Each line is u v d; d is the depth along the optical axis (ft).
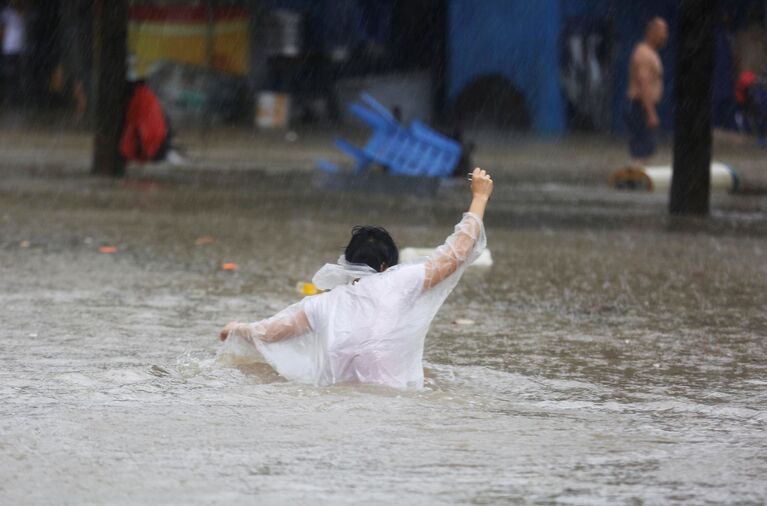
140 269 109.29
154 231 137.49
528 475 50.72
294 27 374.84
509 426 58.65
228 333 67.67
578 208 171.73
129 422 58.08
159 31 368.27
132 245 125.59
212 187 192.65
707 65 160.86
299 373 66.08
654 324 87.20
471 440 55.93
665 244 133.49
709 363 74.49
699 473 51.39
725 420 60.64
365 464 51.90
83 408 60.64
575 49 353.10
